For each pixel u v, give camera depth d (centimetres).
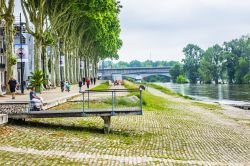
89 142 2075
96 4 6231
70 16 7431
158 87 11294
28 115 2530
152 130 2720
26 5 5669
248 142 2503
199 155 1981
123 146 2058
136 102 4609
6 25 4694
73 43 9094
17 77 9019
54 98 4169
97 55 13788
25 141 1967
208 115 4275
